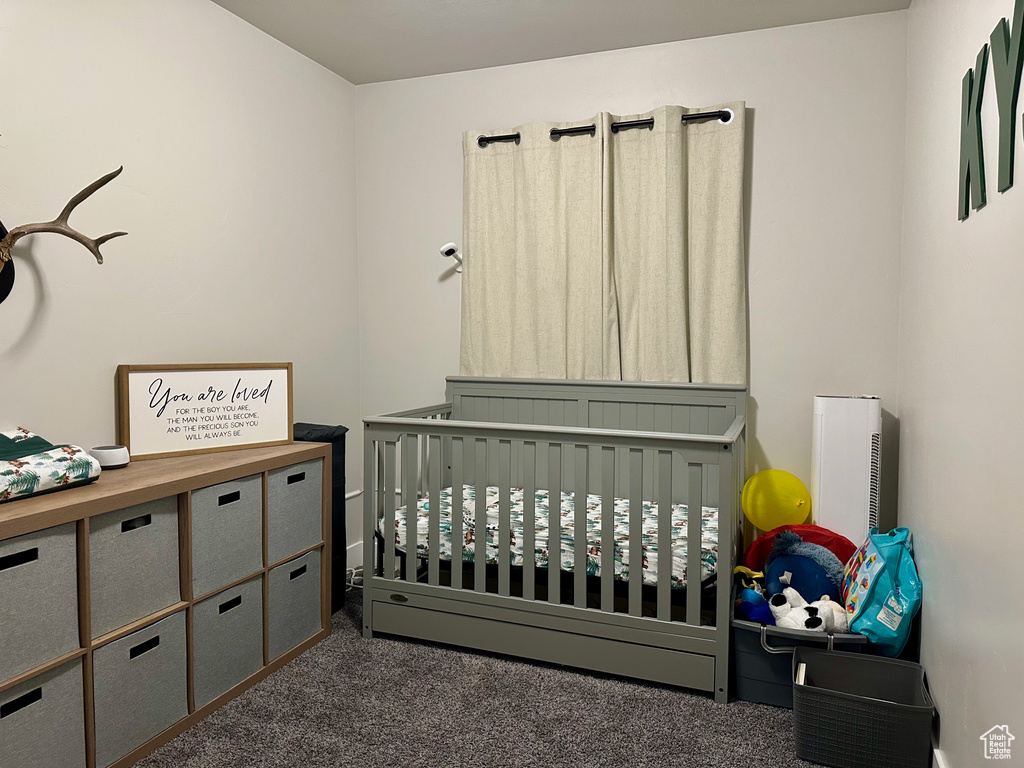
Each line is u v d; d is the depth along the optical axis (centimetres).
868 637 199
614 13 261
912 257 236
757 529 291
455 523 240
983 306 142
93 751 165
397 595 249
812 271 275
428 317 334
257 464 214
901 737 172
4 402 186
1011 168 123
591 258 294
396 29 274
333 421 326
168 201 234
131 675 175
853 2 252
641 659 219
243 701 207
